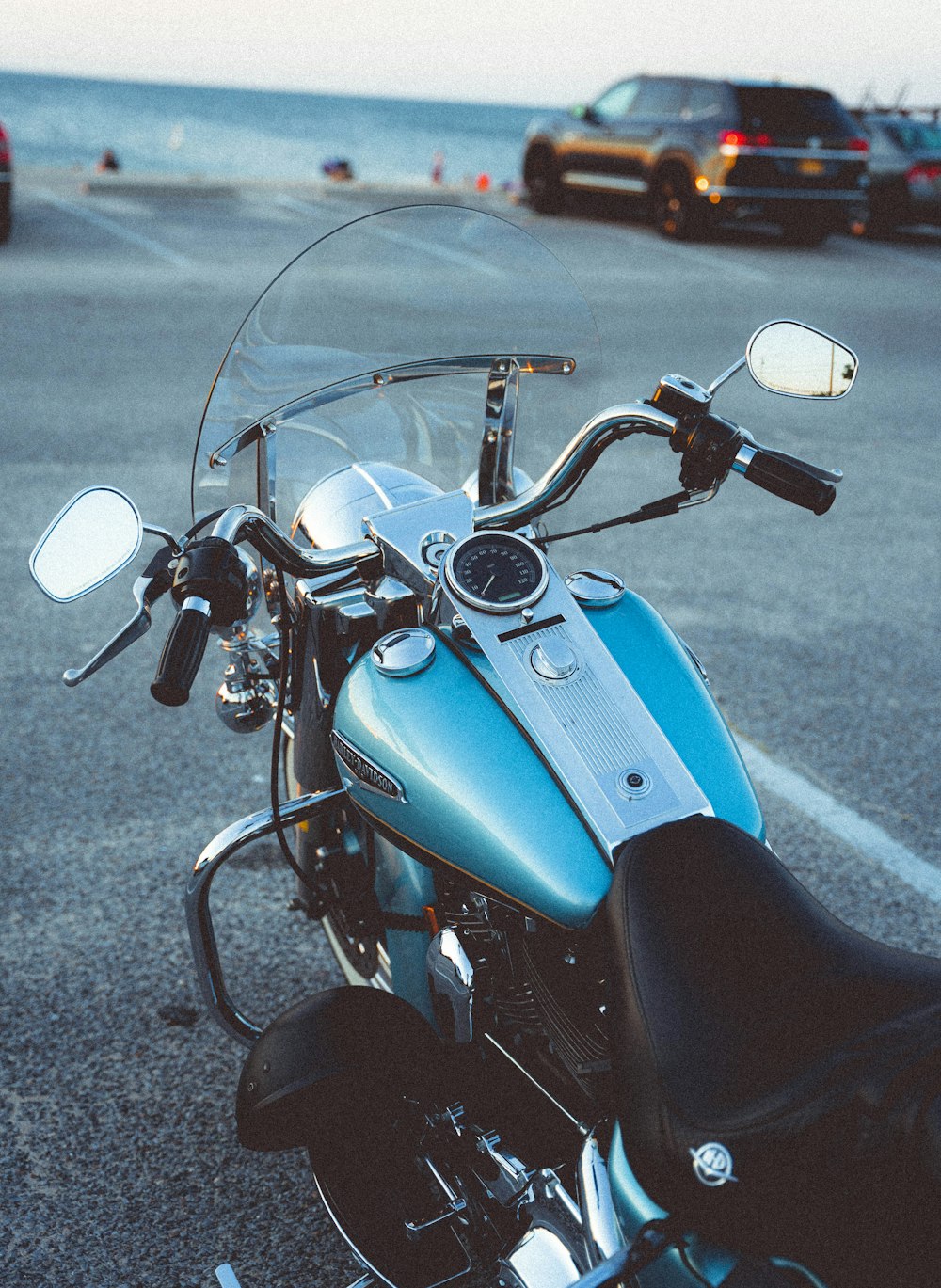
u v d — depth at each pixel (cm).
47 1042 269
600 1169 151
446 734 172
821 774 376
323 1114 182
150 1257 221
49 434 667
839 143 1391
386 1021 187
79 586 176
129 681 424
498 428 241
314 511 225
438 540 193
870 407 804
